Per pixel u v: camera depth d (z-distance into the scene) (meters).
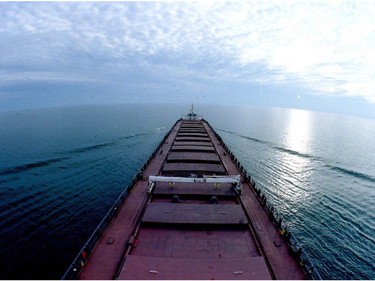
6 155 66.38
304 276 14.42
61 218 33.19
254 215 21.38
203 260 14.38
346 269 25.53
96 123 142.00
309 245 29.14
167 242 17.42
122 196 23.72
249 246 17.23
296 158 70.50
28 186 44.69
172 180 24.95
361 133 159.25
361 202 41.81
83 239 28.53
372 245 29.61
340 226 33.69
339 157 75.00
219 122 158.88
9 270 23.55
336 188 48.06
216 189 25.55
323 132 146.25
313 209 38.38
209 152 43.16
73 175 50.81
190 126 80.69
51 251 26.31
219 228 19.16
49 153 68.56
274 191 44.38
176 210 20.36
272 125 159.50
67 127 123.38
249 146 83.25
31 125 134.88
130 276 13.03
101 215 34.03
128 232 18.56
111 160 61.94
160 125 132.50
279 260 15.72
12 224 31.56
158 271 13.45
